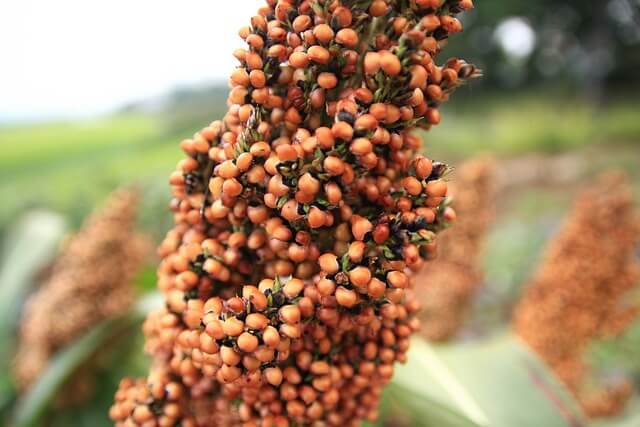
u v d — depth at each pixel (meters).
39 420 0.32
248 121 0.13
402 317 0.15
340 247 0.14
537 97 2.51
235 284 0.15
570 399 0.25
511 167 1.59
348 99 0.12
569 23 2.34
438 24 0.13
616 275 0.36
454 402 0.23
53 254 0.48
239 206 0.14
